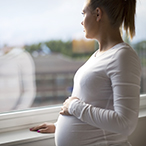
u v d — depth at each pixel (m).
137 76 0.73
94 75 0.79
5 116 1.11
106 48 0.86
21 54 1.75
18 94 1.95
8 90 1.85
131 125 0.69
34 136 1.02
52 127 1.07
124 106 0.69
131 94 0.70
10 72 1.80
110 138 0.81
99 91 0.79
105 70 0.76
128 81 0.70
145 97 1.42
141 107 1.41
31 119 1.17
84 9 0.86
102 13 0.81
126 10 0.82
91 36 0.87
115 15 0.80
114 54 0.75
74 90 0.90
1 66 1.73
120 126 0.69
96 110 0.74
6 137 1.03
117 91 0.71
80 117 0.77
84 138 0.80
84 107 0.76
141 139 1.28
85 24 0.85
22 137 1.02
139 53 1.62
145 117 1.26
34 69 2.16
